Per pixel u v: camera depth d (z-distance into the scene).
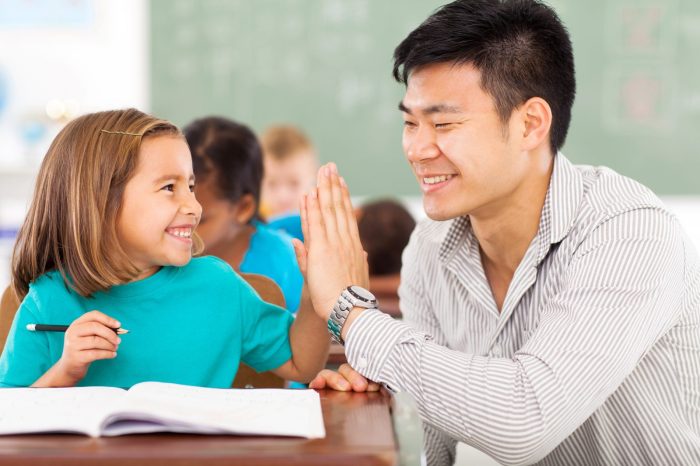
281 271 2.45
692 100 5.69
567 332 1.38
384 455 0.95
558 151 1.60
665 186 5.74
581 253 1.49
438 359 1.33
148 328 1.53
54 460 0.94
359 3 5.84
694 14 5.64
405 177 5.89
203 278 1.60
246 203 2.44
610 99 5.71
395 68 1.54
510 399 1.29
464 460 3.19
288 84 5.89
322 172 1.50
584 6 5.68
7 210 5.78
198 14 5.86
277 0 5.84
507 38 1.47
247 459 0.94
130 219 1.47
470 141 1.47
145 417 1.02
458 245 1.71
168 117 5.90
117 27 5.86
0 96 5.86
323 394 1.32
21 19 5.84
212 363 1.57
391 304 2.93
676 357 1.59
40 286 1.51
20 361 1.46
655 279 1.43
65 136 1.50
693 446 1.59
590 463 1.67
